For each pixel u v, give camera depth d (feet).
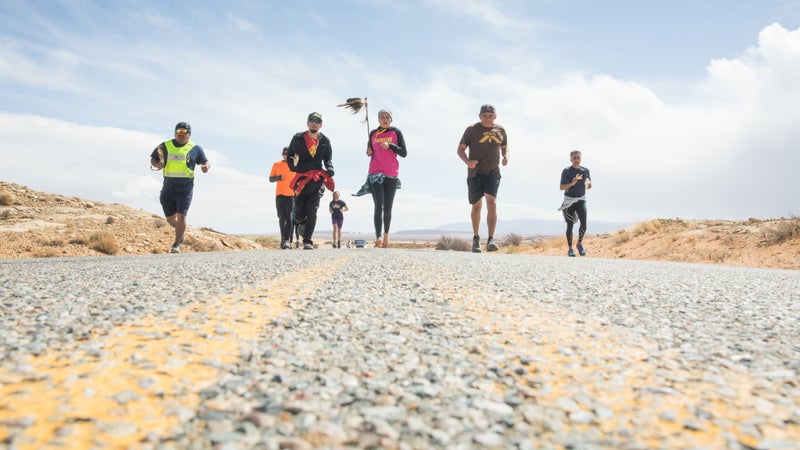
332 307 6.40
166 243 43.16
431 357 4.31
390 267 12.39
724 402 3.35
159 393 3.10
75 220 43.11
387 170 29.25
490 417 3.04
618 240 49.67
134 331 4.66
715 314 6.71
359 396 3.29
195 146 25.36
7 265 12.43
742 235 38.14
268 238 82.48
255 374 3.59
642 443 2.74
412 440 2.69
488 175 27.32
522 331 5.40
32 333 4.47
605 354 4.52
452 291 8.30
